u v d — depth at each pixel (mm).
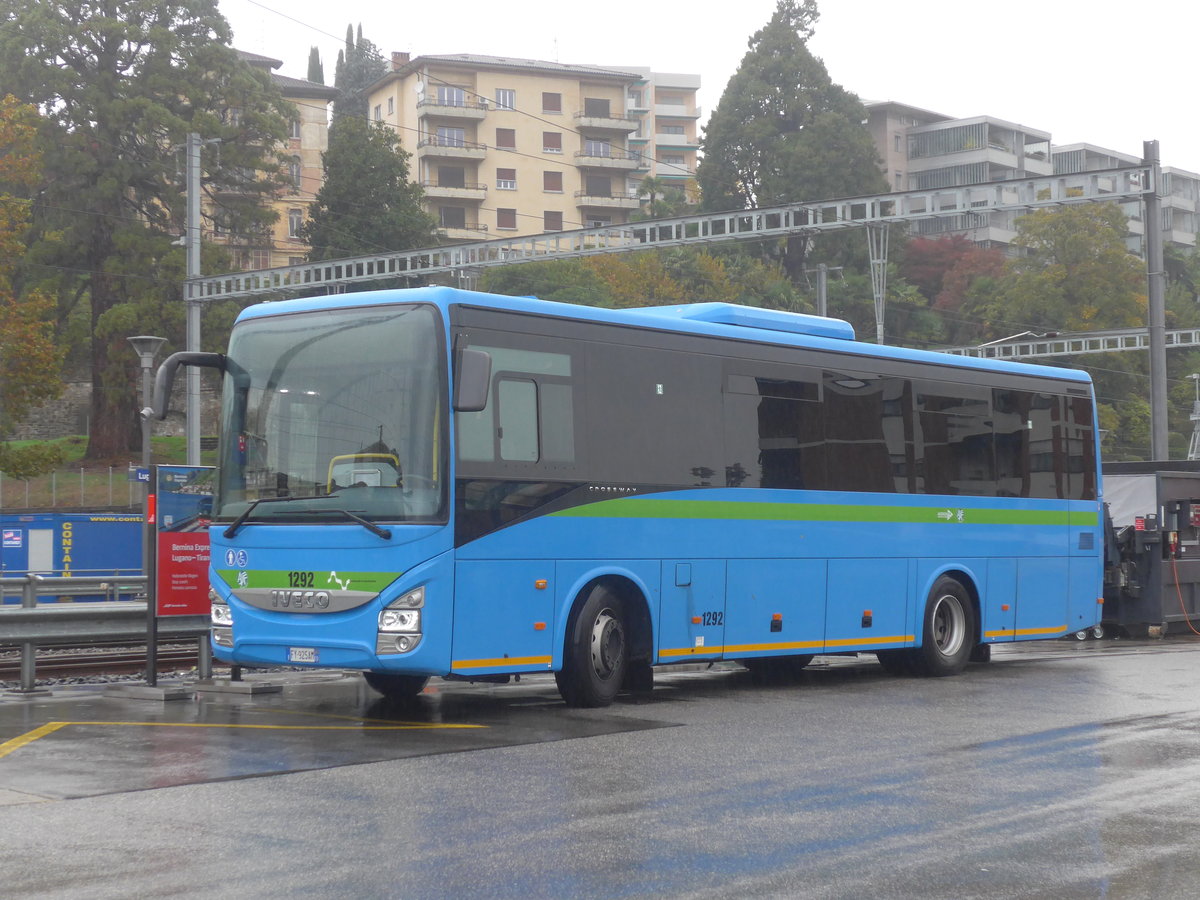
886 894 6387
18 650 19547
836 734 11234
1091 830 7730
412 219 81812
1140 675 16422
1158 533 23344
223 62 61500
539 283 78625
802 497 14875
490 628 11828
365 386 11828
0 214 42438
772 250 94188
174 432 68750
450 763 9648
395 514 11484
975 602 17078
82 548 34094
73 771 9227
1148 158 30250
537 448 12297
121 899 6133
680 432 13656
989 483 17250
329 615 11703
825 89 93375
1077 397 18656
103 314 58250
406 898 6203
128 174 60312
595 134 111688
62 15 59875
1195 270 117938
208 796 8422
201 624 14547
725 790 8742
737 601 14133
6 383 41719
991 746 10617
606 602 12961
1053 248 86125
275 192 63719
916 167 126562
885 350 16062
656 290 83688
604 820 7824
